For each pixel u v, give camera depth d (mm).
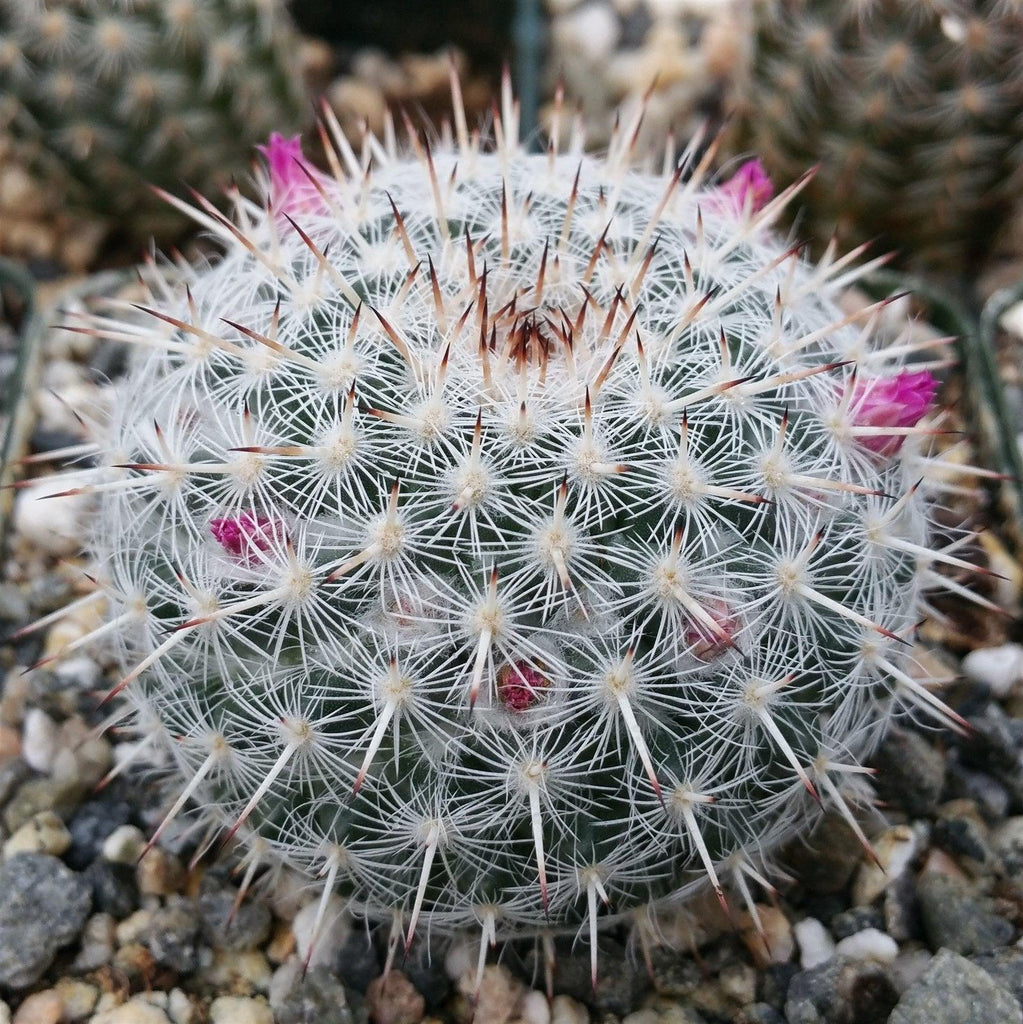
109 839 113
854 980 102
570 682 80
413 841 84
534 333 87
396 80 223
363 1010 103
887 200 155
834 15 139
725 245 102
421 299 91
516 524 80
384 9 220
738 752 85
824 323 104
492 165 112
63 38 147
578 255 100
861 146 148
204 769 89
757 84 156
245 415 83
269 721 84
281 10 171
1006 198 153
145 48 150
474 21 220
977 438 144
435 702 80
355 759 83
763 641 84
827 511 88
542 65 221
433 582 80
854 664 89
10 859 108
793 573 83
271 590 82
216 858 114
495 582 77
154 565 90
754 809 89
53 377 159
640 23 223
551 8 228
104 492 99
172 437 91
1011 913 107
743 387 87
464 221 99
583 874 86
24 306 173
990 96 139
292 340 90
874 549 91
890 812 115
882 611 91
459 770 82
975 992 95
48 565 141
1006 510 137
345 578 81
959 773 119
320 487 82
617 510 81
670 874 90
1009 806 118
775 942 107
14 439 144
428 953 100
